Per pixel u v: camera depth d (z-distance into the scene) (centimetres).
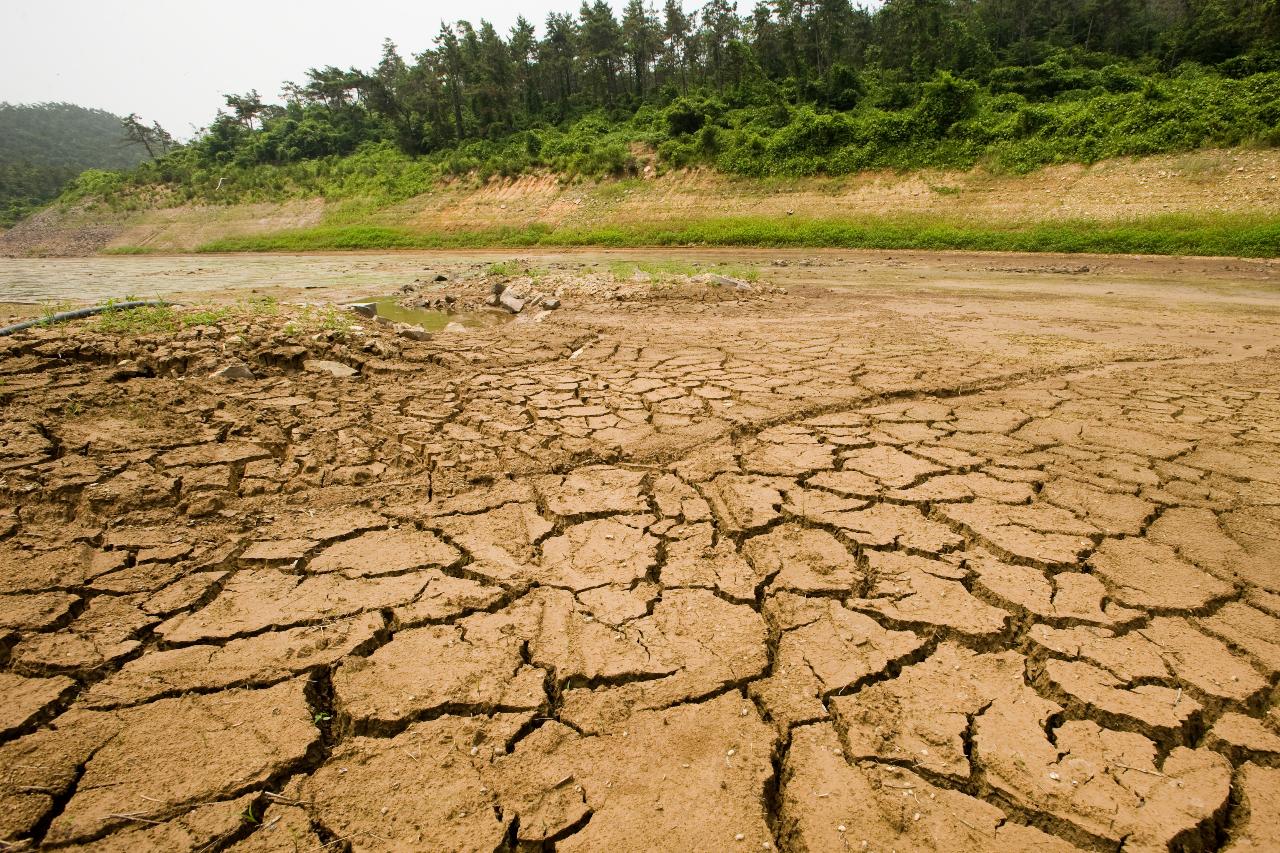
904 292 1381
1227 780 196
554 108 4616
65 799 187
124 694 226
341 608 273
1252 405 549
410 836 177
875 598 281
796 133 2856
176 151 5656
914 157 2588
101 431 452
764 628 263
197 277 2011
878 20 4353
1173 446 451
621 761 201
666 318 1046
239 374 600
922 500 368
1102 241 1947
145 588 285
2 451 405
